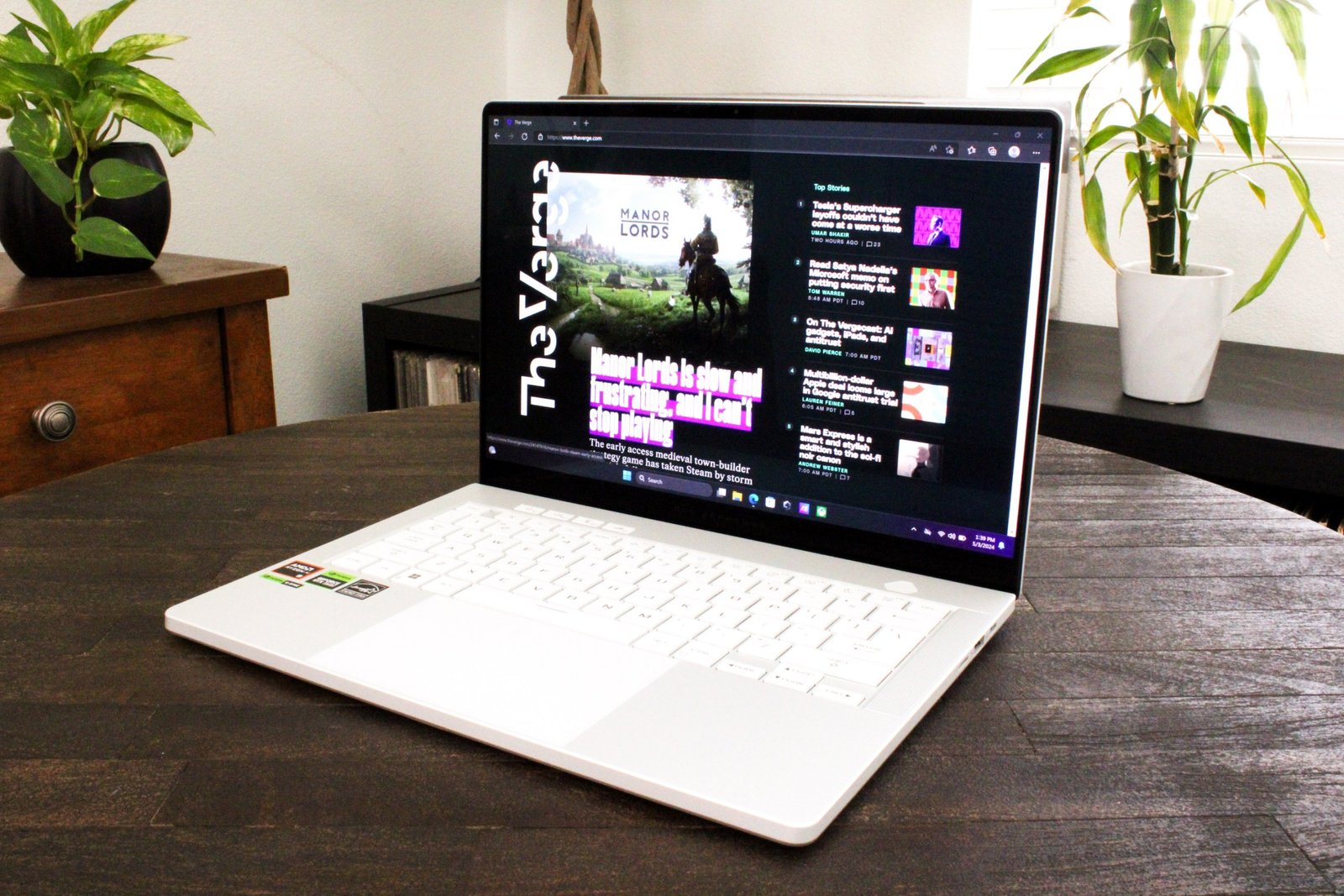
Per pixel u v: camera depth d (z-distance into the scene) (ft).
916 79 6.45
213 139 5.83
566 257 2.63
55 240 4.20
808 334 2.33
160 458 3.20
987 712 1.84
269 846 1.48
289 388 6.57
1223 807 1.57
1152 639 2.12
